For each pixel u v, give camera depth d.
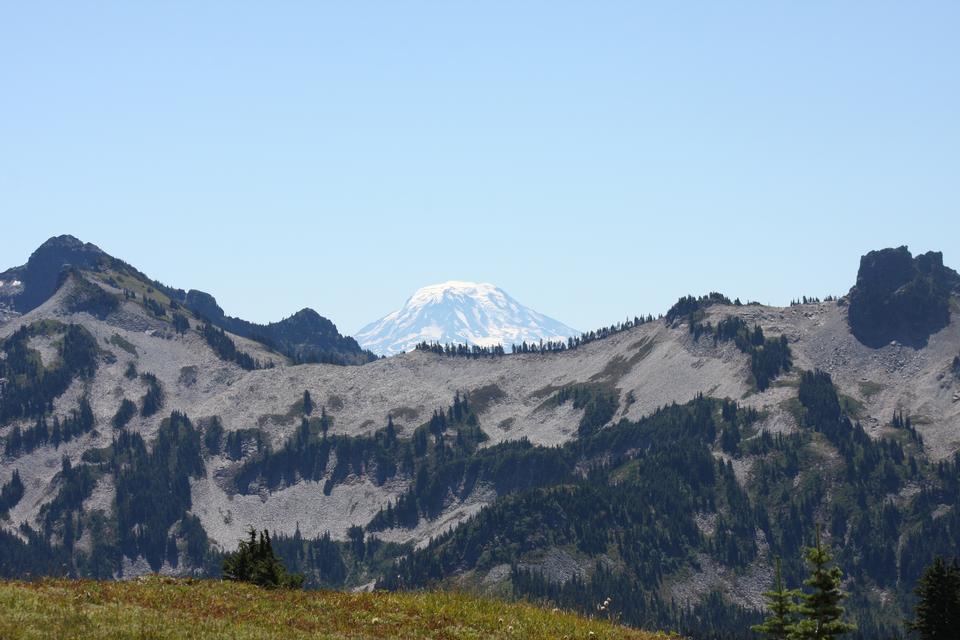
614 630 85.75
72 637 67.25
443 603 87.69
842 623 107.19
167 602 80.75
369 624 79.56
